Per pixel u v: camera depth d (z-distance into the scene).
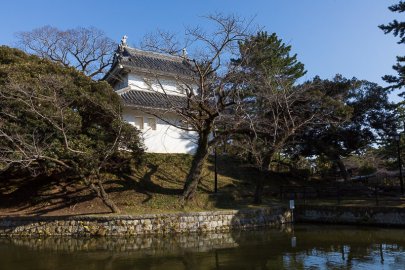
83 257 10.73
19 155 13.58
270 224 17.33
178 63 26.50
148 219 14.91
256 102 18.50
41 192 17.75
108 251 11.63
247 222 16.59
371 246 11.88
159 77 23.64
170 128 23.30
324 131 22.95
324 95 21.06
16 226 15.01
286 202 19.92
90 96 16.31
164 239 13.78
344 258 10.13
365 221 16.69
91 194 17.42
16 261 10.25
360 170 30.05
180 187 19.08
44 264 9.86
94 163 15.12
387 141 24.86
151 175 19.83
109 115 16.94
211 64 16.45
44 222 14.91
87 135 16.23
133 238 14.01
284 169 28.72
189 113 16.77
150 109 20.72
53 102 14.38
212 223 15.78
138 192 17.78
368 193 22.36
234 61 17.52
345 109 20.77
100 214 15.10
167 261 10.08
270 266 9.31
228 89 16.80
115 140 15.89
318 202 19.67
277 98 17.98
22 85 14.05
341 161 26.14
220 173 23.00
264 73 18.30
